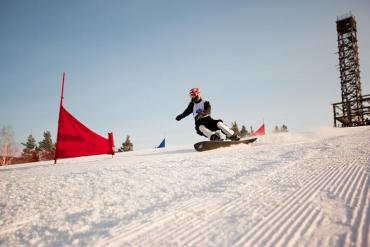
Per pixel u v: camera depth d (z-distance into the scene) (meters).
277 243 1.39
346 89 31.48
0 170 6.19
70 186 3.14
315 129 11.66
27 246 1.60
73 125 6.84
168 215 1.95
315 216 1.70
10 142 28.73
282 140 8.51
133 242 1.54
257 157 4.61
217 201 2.19
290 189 2.37
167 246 1.45
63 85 6.89
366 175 2.65
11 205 2.51
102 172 3.91
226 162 4.23
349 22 31.80
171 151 8.44
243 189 2.50
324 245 1.32
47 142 41.47
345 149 4.65
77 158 9.16
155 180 3.19
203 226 1.69
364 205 1.81
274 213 1.82
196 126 7.75
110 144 7.14
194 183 2.93
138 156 6.97
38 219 2.07
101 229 1.77
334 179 2.60
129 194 2.64
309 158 4.03
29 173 4.63
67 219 2.03
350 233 1.42
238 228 1.62
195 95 7.54
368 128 11.62
